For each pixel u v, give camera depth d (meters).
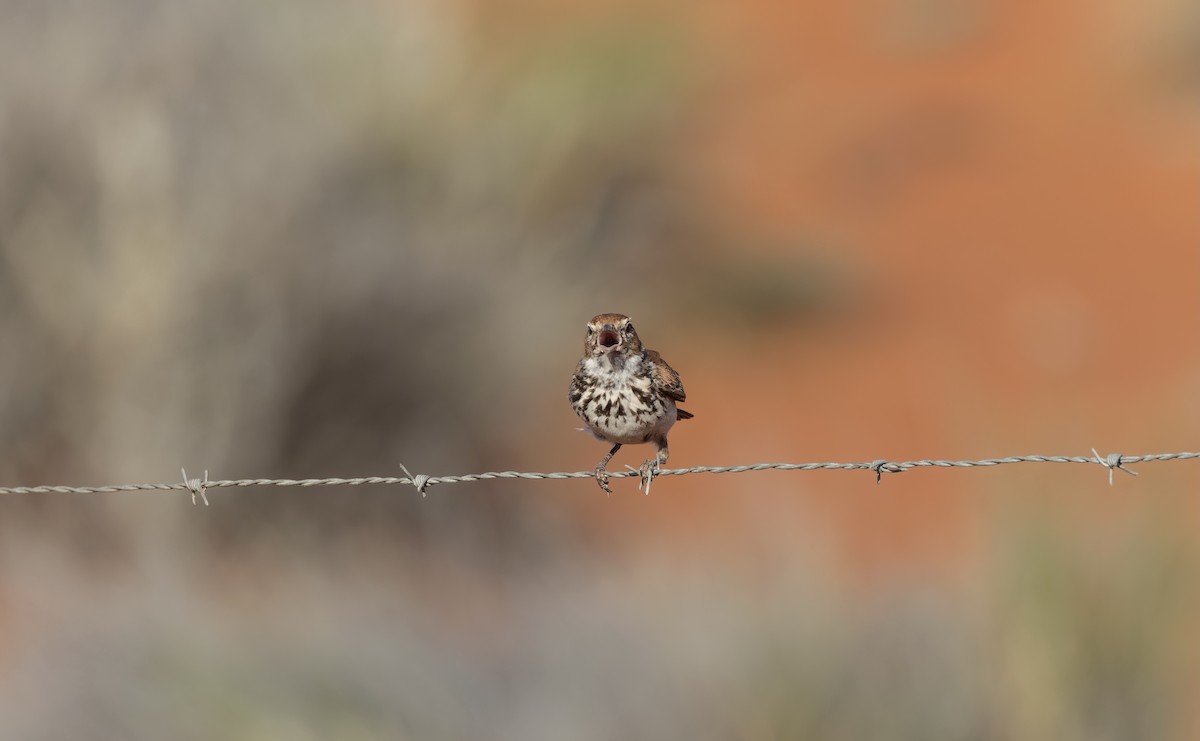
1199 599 9.47
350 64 15.25
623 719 8.98
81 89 12.88
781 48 25.86
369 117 14.83
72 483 12.58
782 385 16.84
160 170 12.79
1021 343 17.42
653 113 18.36
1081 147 22.22
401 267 13.63
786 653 9.12
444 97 15.80
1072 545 9.54
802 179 21.50
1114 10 24.42
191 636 9.79
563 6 18.73
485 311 14.08
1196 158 21.38
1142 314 17.83
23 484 12.52
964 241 20.05
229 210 13.04
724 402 16.55
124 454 12.51
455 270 14.08
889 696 9.01
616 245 17.27
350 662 9.58
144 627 9.98
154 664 9.62
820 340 17.73
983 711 9.05
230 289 12.77
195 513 12.62
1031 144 22.42
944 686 9.09
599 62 17.62
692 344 17.50
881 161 22.03
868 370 17.06
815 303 18.33
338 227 13.63
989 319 18.08
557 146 16.33
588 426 7.80
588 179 16.91
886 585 10.23
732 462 15.24
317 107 14.68
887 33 26.08
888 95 24.09
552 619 10.05
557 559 12.97
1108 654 9.25
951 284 19.00
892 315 18.30
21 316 12.39
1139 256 19.20
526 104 16.36
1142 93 23.23
